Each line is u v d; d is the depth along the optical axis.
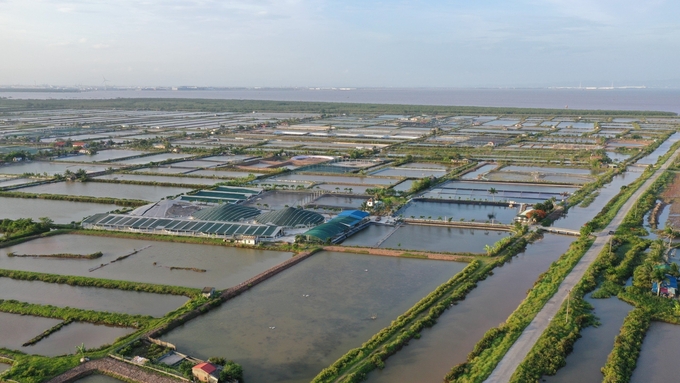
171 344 71.94
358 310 83.81
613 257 102.44
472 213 146.38
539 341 71.06
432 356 69.50
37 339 74.50
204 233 122.25
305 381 64.31
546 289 88.12
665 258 100.75
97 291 92.00
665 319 79.25
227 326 78.75
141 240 121.69
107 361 68.19
